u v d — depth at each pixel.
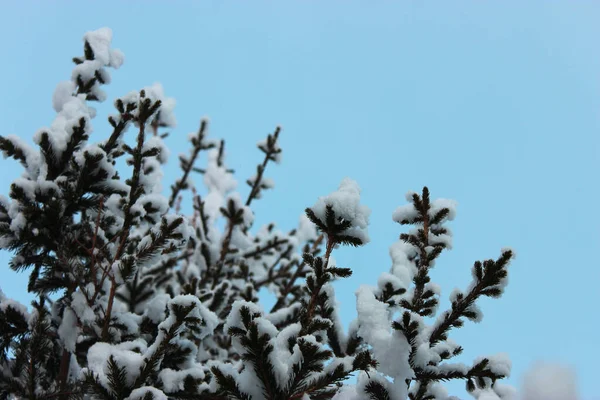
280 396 2.68
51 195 4.14
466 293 3.20
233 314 2.73
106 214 4.75
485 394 3.56
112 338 4.02
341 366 2.74
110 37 5.54
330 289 3.45
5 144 4.48
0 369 3.82
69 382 3.80
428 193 3.65
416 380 3.26
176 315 3.14
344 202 2.89
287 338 2.96
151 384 3.32
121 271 3.87
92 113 5.23
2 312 3.91
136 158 4.25
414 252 4.21
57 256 4.08
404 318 2.76
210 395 3.15
